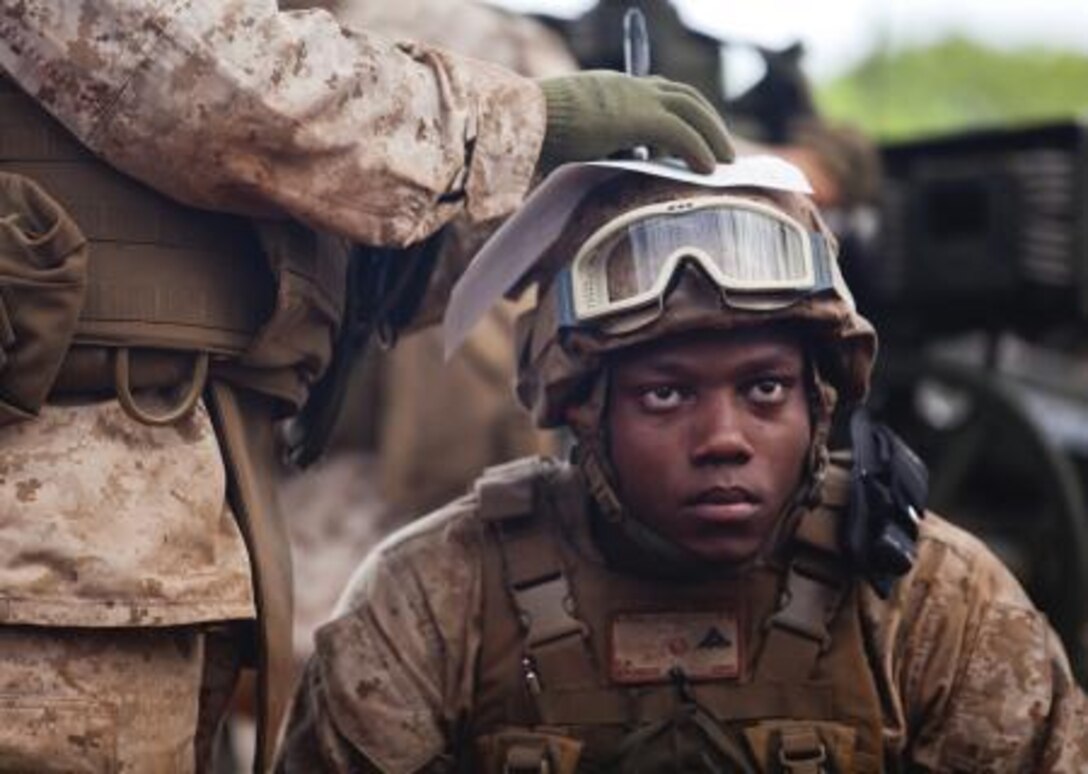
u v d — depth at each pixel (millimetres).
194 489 2525
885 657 2758
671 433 2635
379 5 3961
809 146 5582
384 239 2523
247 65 2414
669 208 2660
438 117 2549
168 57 2404
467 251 2996
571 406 2764
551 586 2773
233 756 4746
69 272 2412
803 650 2738
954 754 2775
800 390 2680
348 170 2482
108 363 2494
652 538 2693
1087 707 2793
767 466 2633
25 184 2445
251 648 2752
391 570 2838
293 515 4844
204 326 2549
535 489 2857
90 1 2416
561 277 2695
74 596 2414
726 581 2756
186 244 2537
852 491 2793
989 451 5996
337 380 2875
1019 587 2848
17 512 2422
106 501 2457
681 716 2705
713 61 5535
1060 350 7094
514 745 2721
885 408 5715
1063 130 5562
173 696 2537
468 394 4609
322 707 2801
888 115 16984
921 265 5738
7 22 2436
